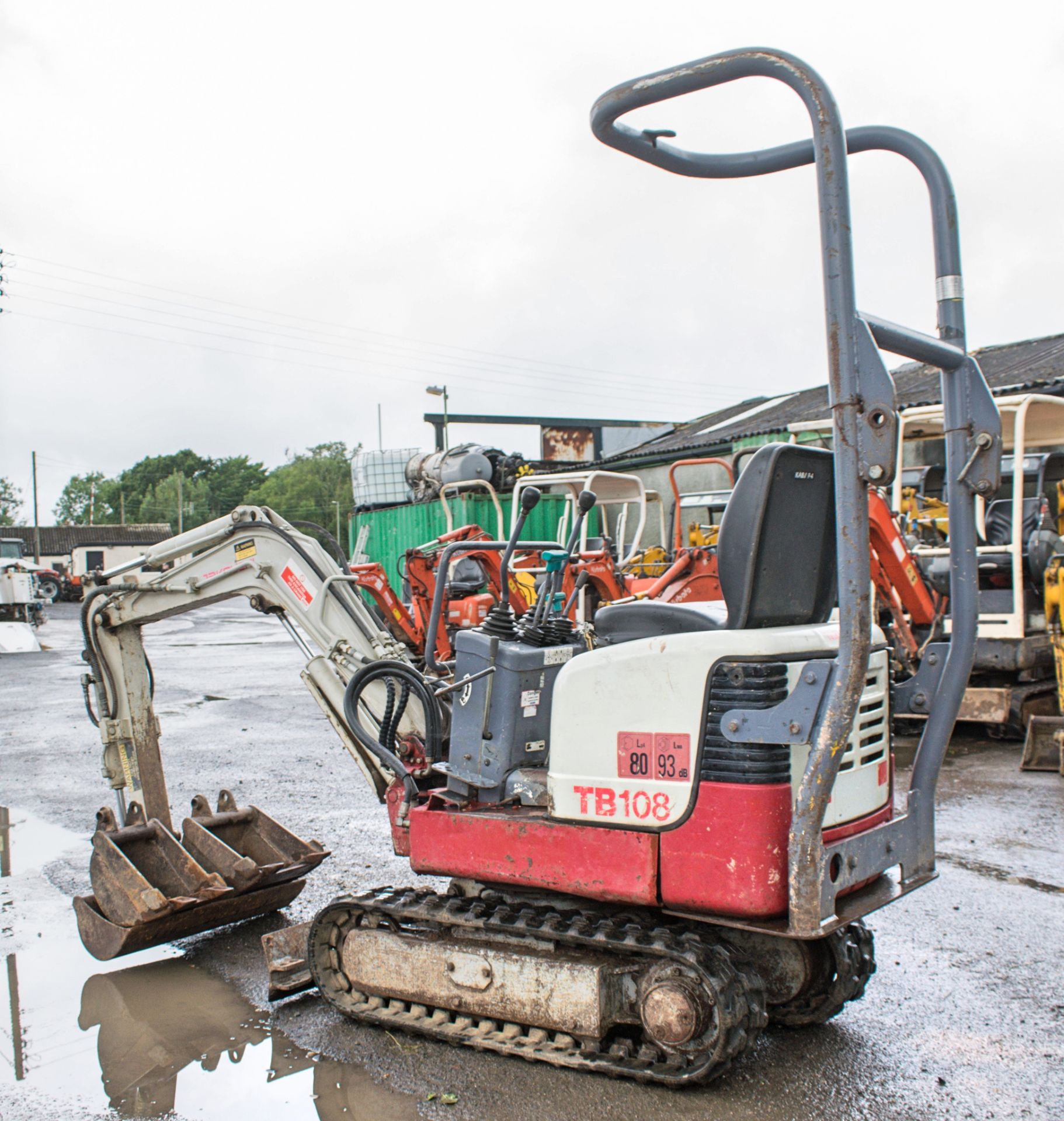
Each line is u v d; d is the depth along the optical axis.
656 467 21.22
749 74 2.95
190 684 14.70
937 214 3.63
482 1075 3.65
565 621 4.16
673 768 3.34
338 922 4.24
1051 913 5.04
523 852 3.68
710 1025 3.36
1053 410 9.32
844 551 2.90
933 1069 3.61
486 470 19.34
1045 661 9.32
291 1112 3.44
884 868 3.47
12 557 33.59
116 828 5.02
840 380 2.85
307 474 100.44
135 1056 3.88
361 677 4.37
